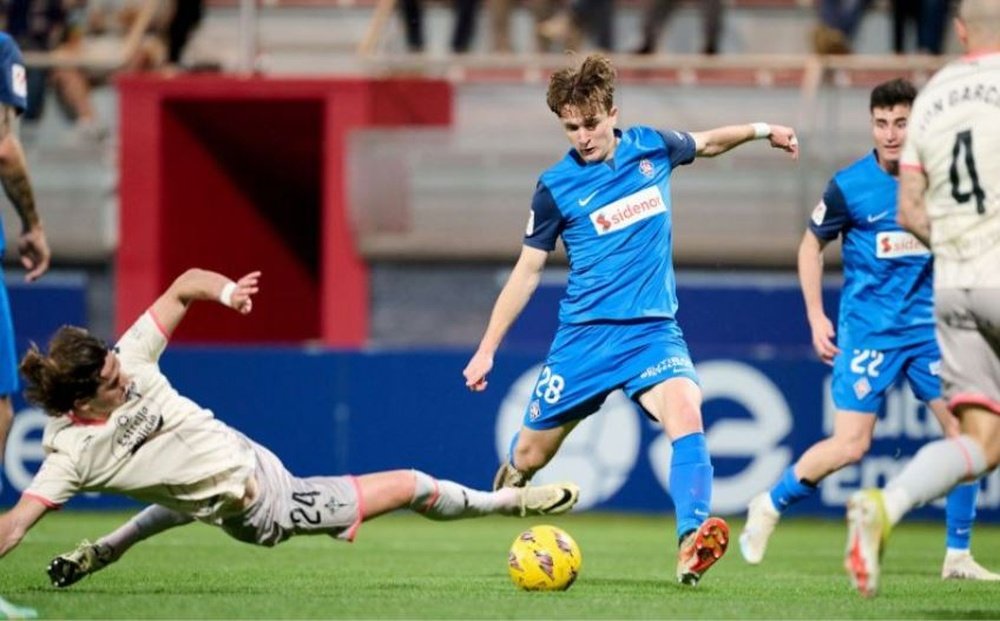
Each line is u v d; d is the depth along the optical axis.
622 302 23.64
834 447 27.98
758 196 48.78
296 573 27.00
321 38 55.38
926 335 28.05
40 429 43.12
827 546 36.94
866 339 28.19
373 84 50.84
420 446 44.00
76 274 51.44
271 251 58.94
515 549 22.92
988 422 18.72
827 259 47.75
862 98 49.41
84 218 51.16
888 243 27.91
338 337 50.53
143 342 20.00
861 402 28.11
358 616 19.17
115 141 51.81
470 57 51.03
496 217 49.69
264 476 20.52
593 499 43.66
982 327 18.75
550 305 48.94
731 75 51.09
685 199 48.97
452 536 38.66
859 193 28.03
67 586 22.50
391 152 49.66
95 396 19.47
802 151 48.69
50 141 51.69
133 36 52.31
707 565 22.06
